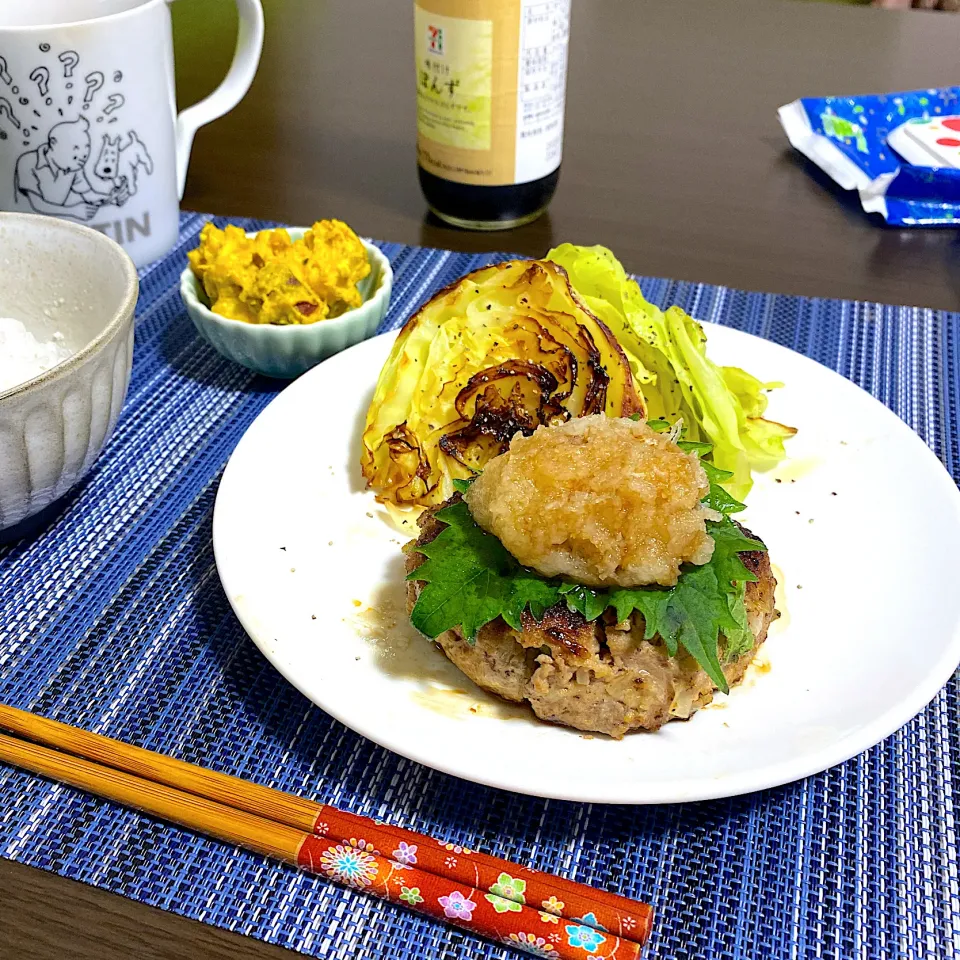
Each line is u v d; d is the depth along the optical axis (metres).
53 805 0.25
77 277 0.34
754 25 0.72
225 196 0.52
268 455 0.33
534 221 0.50
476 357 0.35
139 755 0.25
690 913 0.23
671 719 0.26
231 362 0.41
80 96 0.40
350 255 0.40
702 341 0.37
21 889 0.23
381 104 0.62
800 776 0.24
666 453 0.27
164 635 0.29
